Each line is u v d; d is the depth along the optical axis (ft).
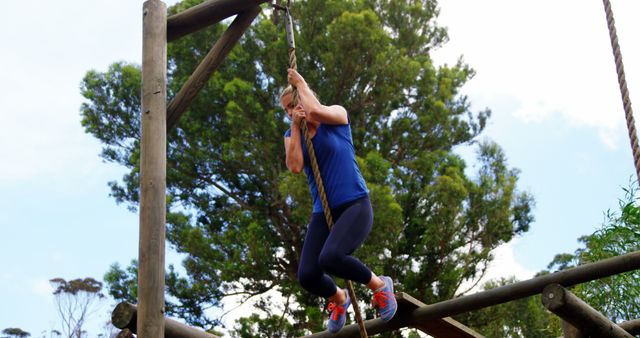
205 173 53.78
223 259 50.11
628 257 13.57
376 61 51.55
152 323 13.53
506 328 52.65
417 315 15.66
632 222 22.27
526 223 52.19
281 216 51.88
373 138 52.49
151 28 16.01
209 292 50.60
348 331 16.22
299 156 14.08
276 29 53.83
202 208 54.29
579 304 13.47
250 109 49.90
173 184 54.65
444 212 48.34
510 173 53.31
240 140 49.83
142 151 14.90
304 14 54.65
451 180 48.34
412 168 52.21
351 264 13.43
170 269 51.67
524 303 51.52
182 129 53.57
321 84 52.80
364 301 47.78
